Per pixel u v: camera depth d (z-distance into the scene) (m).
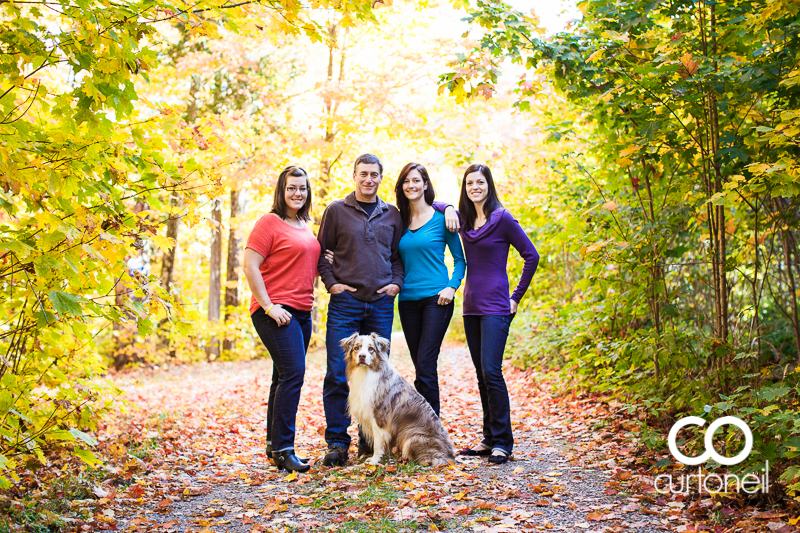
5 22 2.44
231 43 10.68
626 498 3.20
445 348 15.01
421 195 4.36
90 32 2.38
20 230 2.64
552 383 6.71
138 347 12.28
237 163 9.17
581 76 4.34
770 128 3.26
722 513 2.90
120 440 4.69
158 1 2.70
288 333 4.02
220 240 14.79
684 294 4.75
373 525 2.86
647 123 4.12
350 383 4.05
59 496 3.29
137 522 3.03
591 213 4.91
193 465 4.30
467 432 5.20
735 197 3.65
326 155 11.14
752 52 3.82
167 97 11.40
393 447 4.06
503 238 4.24
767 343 4.79
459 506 3.10
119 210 2.98
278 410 4.00
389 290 4.28
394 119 10.62
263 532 2.86
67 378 3.67
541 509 3.09
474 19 4.30
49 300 2.58
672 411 4.29
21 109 2.92
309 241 4.14
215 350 14.81
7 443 3.13
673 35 4.18
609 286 5.16
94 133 2.66
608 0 4.29
